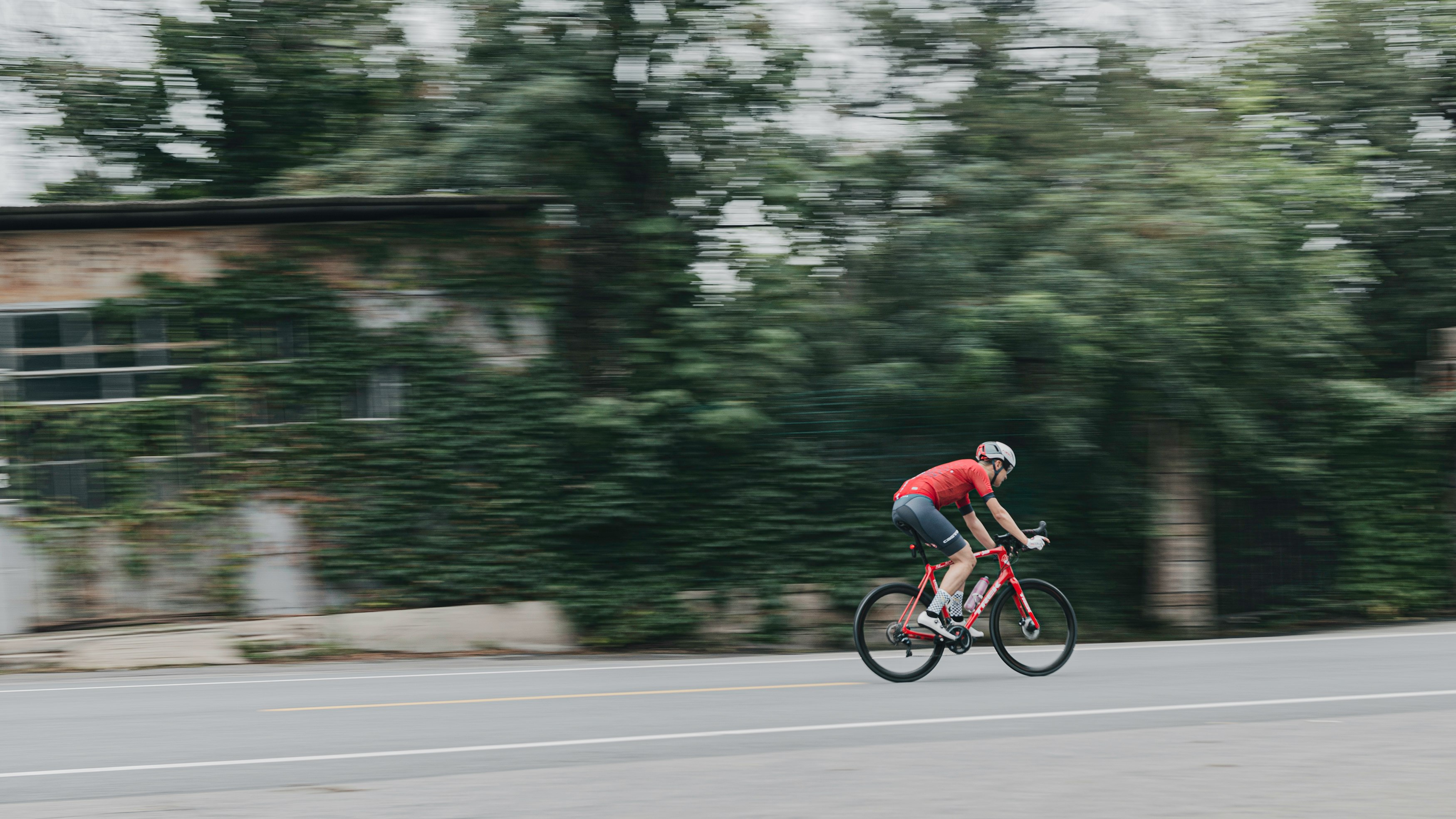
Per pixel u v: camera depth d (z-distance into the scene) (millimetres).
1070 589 11438
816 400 11102
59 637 9805
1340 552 12070
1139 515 11430
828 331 10938
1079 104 11641
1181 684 7645
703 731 6086
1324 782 4883
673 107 11203
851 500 11086
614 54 10992
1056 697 7141
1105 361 10625
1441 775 4992
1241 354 10977
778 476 10992
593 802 4617
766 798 4664
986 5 11789
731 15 11102
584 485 10680
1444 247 12719
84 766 5395
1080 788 4797
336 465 10406
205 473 10227
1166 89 11648
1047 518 11422
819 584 10945
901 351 10930
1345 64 12422
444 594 10562
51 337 10031
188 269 10258
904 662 7992
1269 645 10070
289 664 9922
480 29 11008
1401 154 12602
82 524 9969
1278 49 12398
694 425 10586
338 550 10383
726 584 10883
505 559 10602
